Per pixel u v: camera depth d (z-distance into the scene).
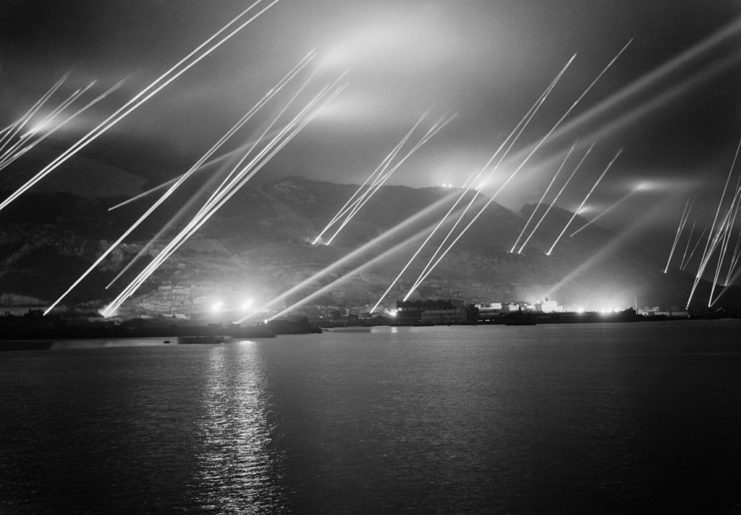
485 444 21.84
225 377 44.47
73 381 43.00
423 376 43.94
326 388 37.62
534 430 24.11
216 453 21.02
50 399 34.25
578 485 17.02
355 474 18.30
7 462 20.14
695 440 22.16
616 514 14.88
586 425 24.97
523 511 15.09
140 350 79.50
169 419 27.45
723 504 15.48
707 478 17.56
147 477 18.25
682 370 46.72
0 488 17.36
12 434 24.53
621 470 18.42
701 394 33.38
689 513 14.92
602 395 33.34
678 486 16.88
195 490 16.97
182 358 63.97
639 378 41.38
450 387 37.50
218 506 15.70
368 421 26.38
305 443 22.36
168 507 15.69
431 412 28.45
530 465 19.06
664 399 31.67
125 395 35.44
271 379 42.84
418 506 15.48
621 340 95.50
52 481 17.98
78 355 70.62
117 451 21.48
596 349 73.50
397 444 22.03
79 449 21.86
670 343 85.88
